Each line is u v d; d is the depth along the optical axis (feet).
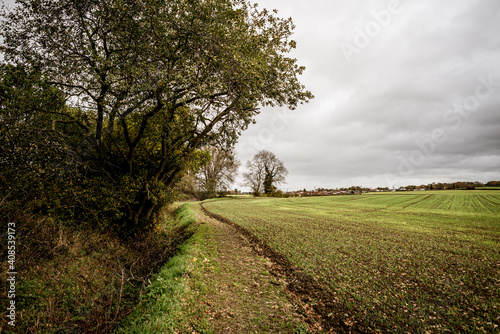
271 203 169.27
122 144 47.29
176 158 46.55
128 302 20.53
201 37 31.94
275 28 45.93
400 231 57.77
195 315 17.40
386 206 136.56
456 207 116.98
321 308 20.70
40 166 28.14
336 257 35.50
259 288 24.25
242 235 52.60
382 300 22.18
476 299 22.08
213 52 31.83
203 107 43.65
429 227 63.67
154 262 31.68
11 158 25.30
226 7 35.70
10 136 25.29
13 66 30.12
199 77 34.19
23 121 28.55
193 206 123.54
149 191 42.70
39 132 27.78
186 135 45.80
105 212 38.63
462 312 19.93
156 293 20.25
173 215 85.97
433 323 18.35
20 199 27.48
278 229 59.77
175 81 32.32
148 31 32.14
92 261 27.27
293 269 30.42
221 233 52.01
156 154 49.73
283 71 48.03
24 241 23.20
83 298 20.68
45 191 30.35
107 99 34.12
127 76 32.91
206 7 32.53
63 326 17.01
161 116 39.14
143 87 31.86
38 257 23.02
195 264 27.43
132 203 44.14
